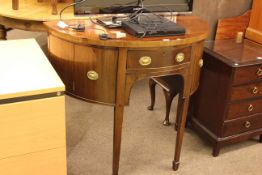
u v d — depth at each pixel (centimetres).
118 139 162
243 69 185
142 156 198
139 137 215
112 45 139
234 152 208
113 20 161
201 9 214
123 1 164
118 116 155
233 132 201
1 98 122
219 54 193
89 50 143
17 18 175
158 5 171
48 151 140
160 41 142
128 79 148
